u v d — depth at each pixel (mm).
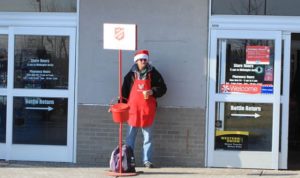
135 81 9766
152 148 10031
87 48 10273
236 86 10062
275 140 10000
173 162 10164
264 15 9984
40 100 10453
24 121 10508
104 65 10258
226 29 10023
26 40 10453
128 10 10164
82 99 10312
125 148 9430
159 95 9781
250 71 10031
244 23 10008
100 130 10305
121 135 9266
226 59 10062
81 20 10266
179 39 10078
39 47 10430
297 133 12688
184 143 10133
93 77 10281
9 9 10445
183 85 10094
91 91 10297
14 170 9656
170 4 10062
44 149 10469
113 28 9102
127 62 10203
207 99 10078
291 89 12625
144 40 10148
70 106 10375
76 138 10359
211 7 10039
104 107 10281
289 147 12695
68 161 10406
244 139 10078
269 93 10008
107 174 9328
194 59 10070
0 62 10555
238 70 10055
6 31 10500
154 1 10094
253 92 10039
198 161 10133
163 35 10102
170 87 10109
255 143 10070
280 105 10055
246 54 10031
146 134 9891
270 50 10008
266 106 10031
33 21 10398
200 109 10086
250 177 9336
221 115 10102
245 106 10062
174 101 10117
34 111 10484
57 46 10391
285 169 10078
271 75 10008
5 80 10547
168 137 10156
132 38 9070
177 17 10070
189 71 10078
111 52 10242
